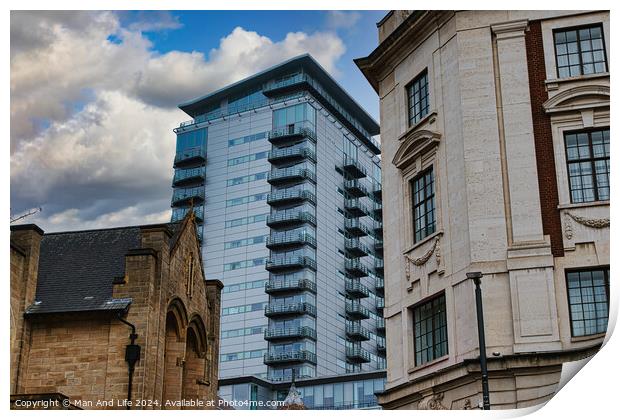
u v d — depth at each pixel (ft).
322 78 282.36
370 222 411.54
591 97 94.63
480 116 98.68
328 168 368.89
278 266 353.51
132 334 104.99
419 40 111.34
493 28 100.89
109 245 119.03
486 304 91.81
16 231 109.29
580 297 89.61
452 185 100.07
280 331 355.77
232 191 336.49
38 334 106.22
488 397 82.64
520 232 92.99
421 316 103.91
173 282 115.65
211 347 133.08
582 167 93.76
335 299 382.83
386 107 117.80
